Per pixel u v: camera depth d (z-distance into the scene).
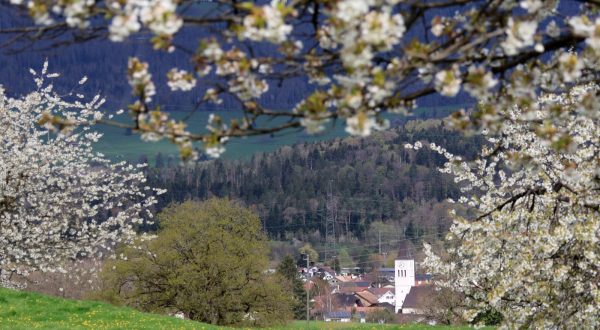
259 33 6.71
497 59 8.02
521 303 20.95
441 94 7.46
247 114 7.45
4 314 39.62
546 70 8.06
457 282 26.09
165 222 77.25
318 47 7.62
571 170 11.29
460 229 23.41
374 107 7.40
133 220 49.03
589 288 19.55
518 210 20.84
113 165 49.00
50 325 37.03
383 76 6.96
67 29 7.05
